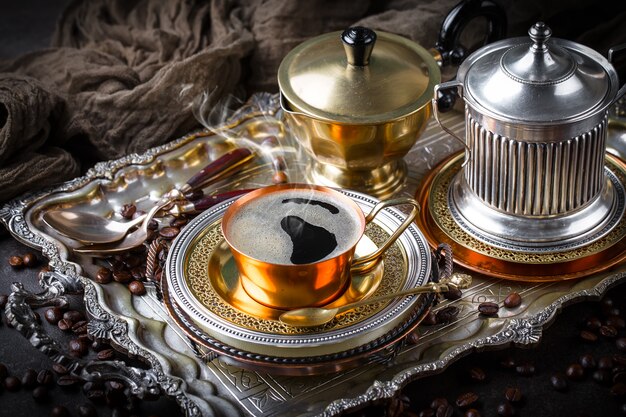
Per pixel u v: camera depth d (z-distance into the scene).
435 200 0.84
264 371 0.70
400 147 0.82
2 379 0.78
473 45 0.98
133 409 0.74
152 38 1.02
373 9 1.06
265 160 0.90
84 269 0.81
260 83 1.02
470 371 0.75
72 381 0.76
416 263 0.73
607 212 0.80
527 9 1.00
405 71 0.81
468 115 0.77
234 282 0.74
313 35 1.03
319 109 0.79
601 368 0.75
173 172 0.90
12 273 0.85
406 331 0.69
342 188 0.81
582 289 0.76
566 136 0.74
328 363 0.69
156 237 0.82
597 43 0.98
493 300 0.77
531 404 0.73
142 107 0.95
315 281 0.69
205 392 0.71
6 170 0.88
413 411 0.73
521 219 0.79
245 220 0.72
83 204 0.87
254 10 1.05
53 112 0.93
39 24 1.19
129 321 0.75
